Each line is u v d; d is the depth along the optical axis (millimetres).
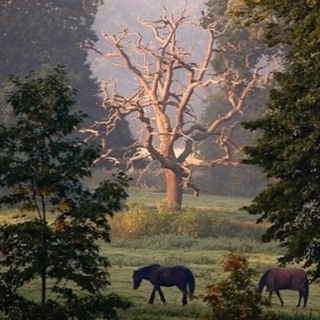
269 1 98438
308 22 91875
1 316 77250
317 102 91500
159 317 96812
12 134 72188
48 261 70125
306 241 92062
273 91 95250
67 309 70688
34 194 72125
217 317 64250
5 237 70812
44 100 72312
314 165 91250
